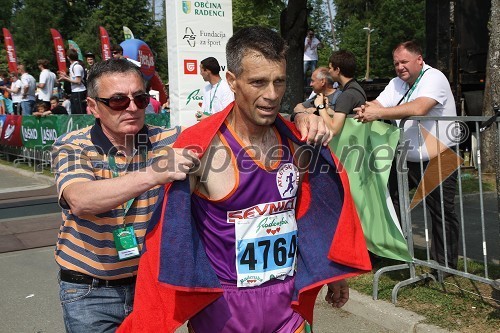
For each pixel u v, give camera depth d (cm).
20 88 1545
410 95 423
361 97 462
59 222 752
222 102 668
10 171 1250
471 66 1065
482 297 399
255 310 215
